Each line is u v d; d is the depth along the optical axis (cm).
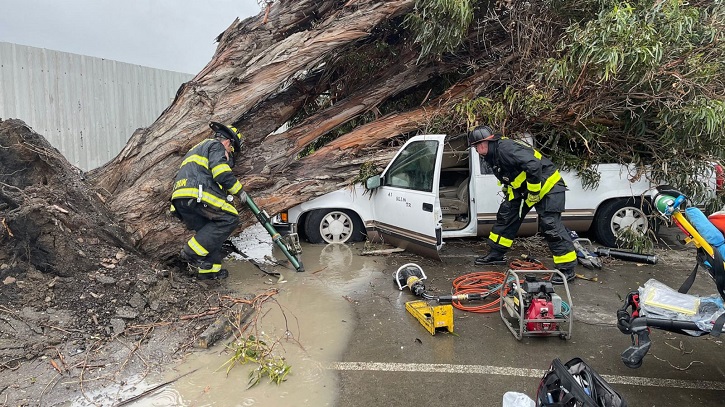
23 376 285
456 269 518
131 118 764
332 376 301
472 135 470
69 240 388
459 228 566
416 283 432
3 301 341
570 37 494
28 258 372
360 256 561
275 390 285
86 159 694
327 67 653
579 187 558
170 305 389
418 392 282
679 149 520
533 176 443
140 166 504
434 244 493
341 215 607
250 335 346
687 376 301
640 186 555
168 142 511
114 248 427
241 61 552
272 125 596
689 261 546
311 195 578
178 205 441
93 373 295
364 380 296
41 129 629
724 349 337
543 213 470
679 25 437
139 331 348
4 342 307
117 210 474
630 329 282
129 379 292
